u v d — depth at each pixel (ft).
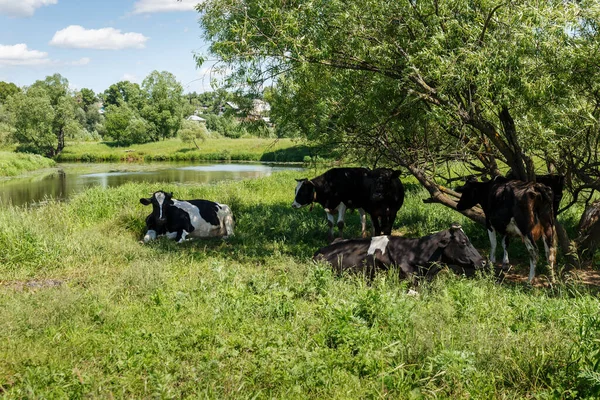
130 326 18.75
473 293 20.74
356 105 29.91
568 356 14.62
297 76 28.53
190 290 22.38
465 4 25.32
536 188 25.61
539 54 24.47
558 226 29.14
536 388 13.79
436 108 25.62
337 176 36.58
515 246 32.99
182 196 56.03
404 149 34.78
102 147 240.53
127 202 49.29
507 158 28.63
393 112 30.48
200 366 14.92
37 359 15.92
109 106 280.10
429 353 15.34
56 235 33.09
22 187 92.43
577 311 18.60
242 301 20.33
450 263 24.03
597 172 29.78
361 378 14.79
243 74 26.86
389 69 27.27
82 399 13.60
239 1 26.91
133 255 30.89
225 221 39.32
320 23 26.22
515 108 25.70
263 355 15.75
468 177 31.32
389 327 17.75
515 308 20.16
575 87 26.18
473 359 14.64
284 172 88.89
